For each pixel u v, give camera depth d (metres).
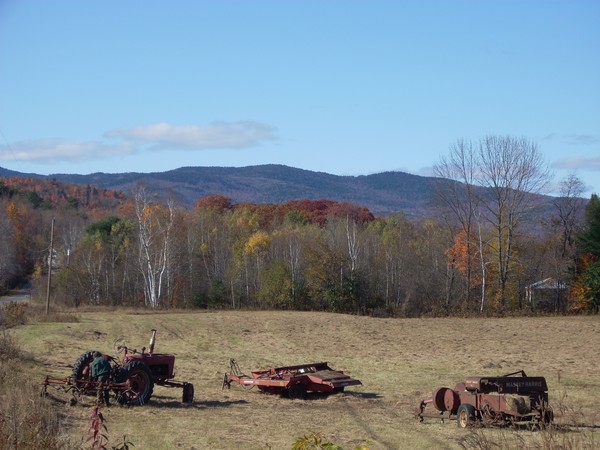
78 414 18.00
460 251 69.88
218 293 74.44
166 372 21.72
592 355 37.16
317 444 8.52
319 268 71.75
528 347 41.28
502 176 68.00
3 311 45.91
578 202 71.81
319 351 39.06
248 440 15.76
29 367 24.89
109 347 36.44
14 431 12.01
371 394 24.80
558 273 70.12
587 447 13.65
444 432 17.06
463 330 51.53
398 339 45.78
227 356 35.84
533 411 17.02
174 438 15.81
